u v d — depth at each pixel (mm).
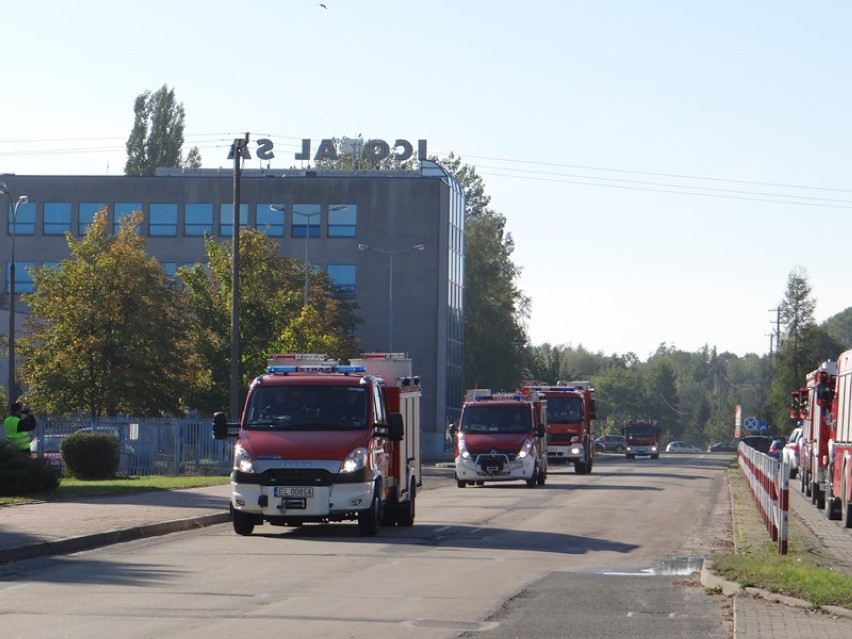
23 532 22172
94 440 43844
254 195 105938
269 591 16094
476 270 124250
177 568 18656
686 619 14141
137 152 128250
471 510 32375
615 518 29922
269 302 64938
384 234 105312
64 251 104938
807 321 154875
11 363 59719
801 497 44469
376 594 15945
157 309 57562
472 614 14391
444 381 106688
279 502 23594
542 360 154875
